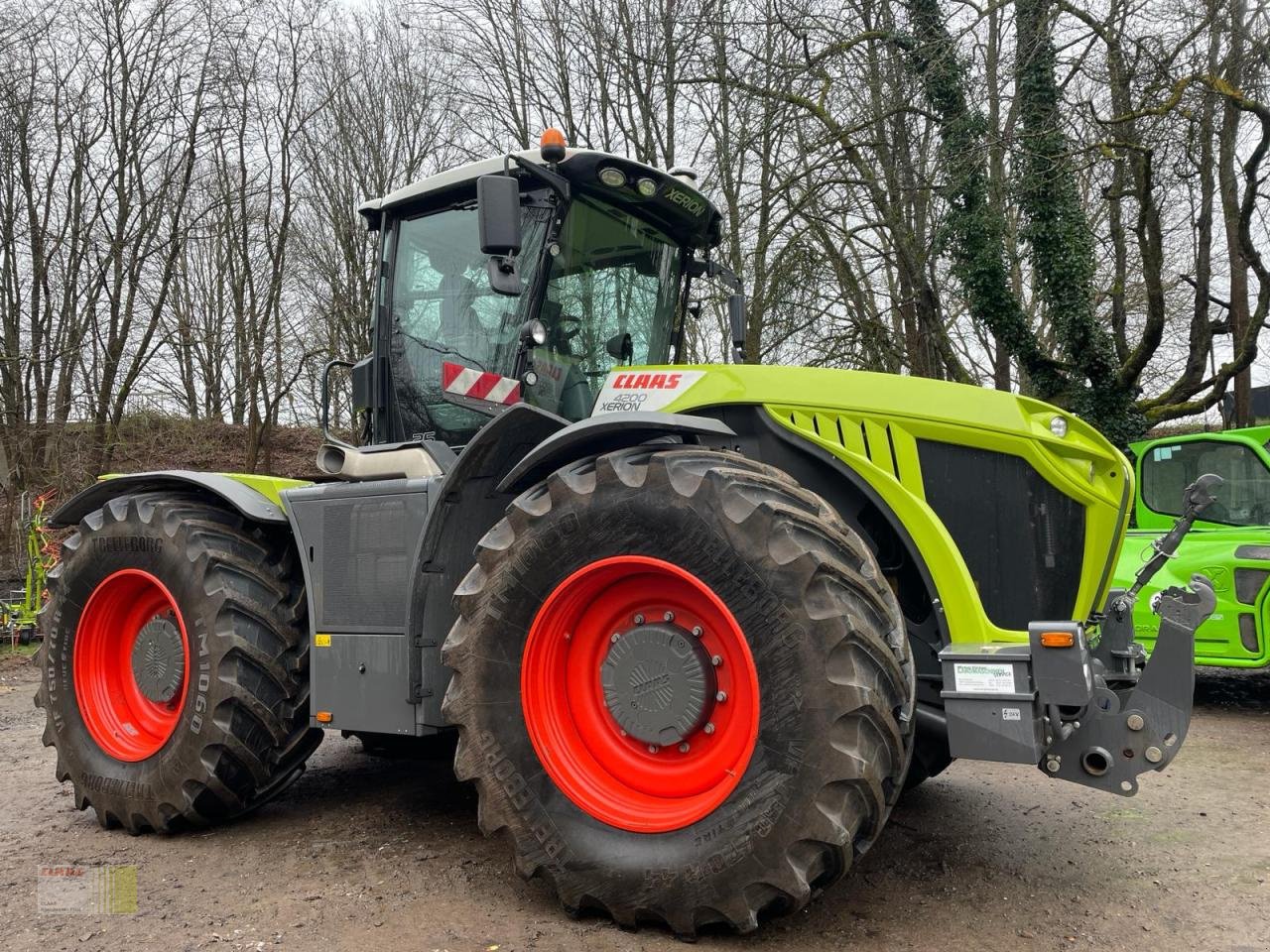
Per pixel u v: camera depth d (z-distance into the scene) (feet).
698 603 8.78
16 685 25.75
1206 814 12.50
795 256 41.45
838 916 8.89
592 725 9.30
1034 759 8.10
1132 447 24.97
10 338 50.39
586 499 9.04
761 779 7.90
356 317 63.77
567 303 12.20
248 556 12.32
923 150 43.68
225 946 8.41
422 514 10.85
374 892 9.73
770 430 10.08
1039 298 50.65
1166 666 8.46
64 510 14.33
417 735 10.52
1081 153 37.70
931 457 9.89
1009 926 8.69
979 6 41.19
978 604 9.14
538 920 8.84
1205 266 49.34
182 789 11.55
